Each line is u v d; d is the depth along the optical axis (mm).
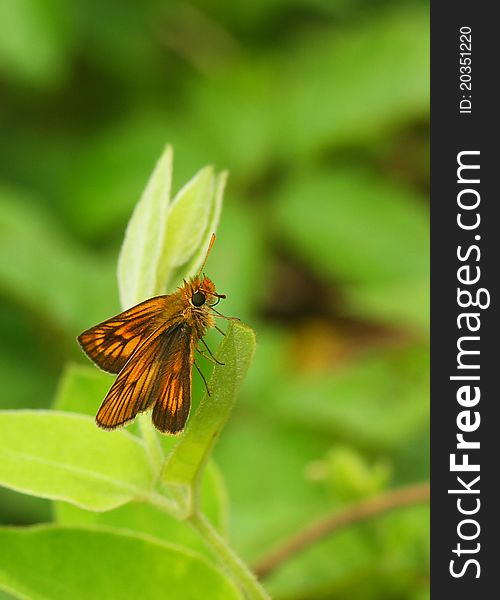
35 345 516
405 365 509
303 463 480
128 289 314
